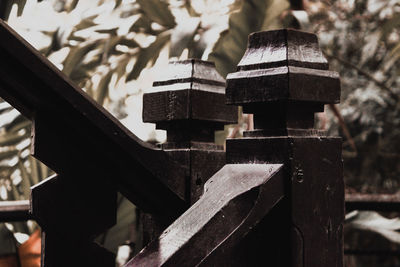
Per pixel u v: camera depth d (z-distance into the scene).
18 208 1.31
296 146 0.99
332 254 1.03
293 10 1.83
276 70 1.01
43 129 1.03
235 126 1.91
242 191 0.96
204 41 1.77
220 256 0.94
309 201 1.00
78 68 2.16
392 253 1.64
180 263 0.90
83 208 1.07
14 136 1.94
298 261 0.98
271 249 1.00
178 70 1.16
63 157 1.05
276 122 1.02
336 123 3.88
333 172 1.03
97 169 1.08
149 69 2.60
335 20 3.96
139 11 2.22
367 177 4.04
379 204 1.54
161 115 1.15
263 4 1.78
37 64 0.98
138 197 1.11
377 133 3.99
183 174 1.11
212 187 0.99
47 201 1.05
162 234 0.95
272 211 1.00
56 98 1.01
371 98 3.97
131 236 1.67
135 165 1.06
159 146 1.16
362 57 3.93
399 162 4.03
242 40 1.79
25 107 1.03
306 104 1.03
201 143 1.14
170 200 1.11
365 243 2.27
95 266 1.08
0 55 0.97
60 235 1.06
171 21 2.17
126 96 2.66
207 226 0.93
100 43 2.19
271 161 1.00
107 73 2.18
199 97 1.13
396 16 2.67
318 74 1.03
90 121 1.02
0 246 1.52
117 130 1.04
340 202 1.04
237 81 1.04
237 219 0.95
